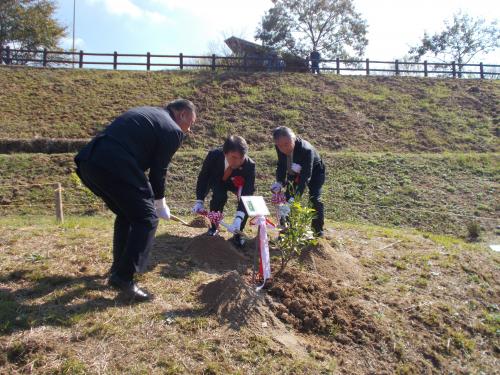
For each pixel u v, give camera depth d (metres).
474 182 13.87
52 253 5.17
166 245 5.72
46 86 19.81
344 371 3.87
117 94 19.61
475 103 21.03
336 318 4.47
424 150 17.14
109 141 3.85
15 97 18.70
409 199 12.63
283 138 5.44
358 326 4.45
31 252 5.18
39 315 3.83
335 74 23.50
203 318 4.04
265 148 16.48
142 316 3.96
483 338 4.84
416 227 11.27
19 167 13.19
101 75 21.39
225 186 5.70
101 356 3.45
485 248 7.58
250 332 3.99
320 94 20.80
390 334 4.44
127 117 3.99
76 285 4.39
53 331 3.63
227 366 3.54
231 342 3.81
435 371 4.23
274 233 6.53
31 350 3.40
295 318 4.39
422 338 4.56
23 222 8.03
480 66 25.02
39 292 4.23
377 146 17.28
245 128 17.66
